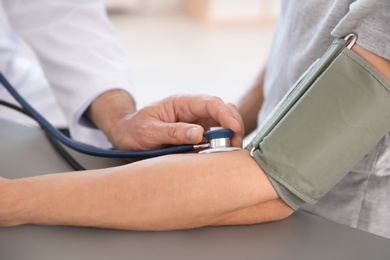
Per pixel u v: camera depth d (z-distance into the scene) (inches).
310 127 21.1
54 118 44.3
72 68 37.4
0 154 28.5
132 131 28.1
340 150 21.1
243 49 151.0
